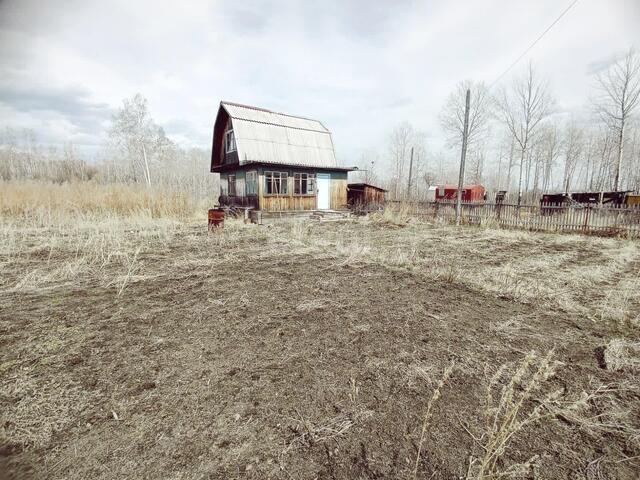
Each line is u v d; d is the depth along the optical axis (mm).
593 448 1825
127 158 43125
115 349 2875
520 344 3086
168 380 2412
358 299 4312
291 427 1946
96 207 14523
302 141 18234
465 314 3832
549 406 2131
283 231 11391
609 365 2672
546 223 12867
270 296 4395
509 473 1595
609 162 37938
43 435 1847
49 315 3641
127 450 1749
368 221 15422
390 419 2027
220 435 1871
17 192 14523
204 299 4238
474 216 14758
